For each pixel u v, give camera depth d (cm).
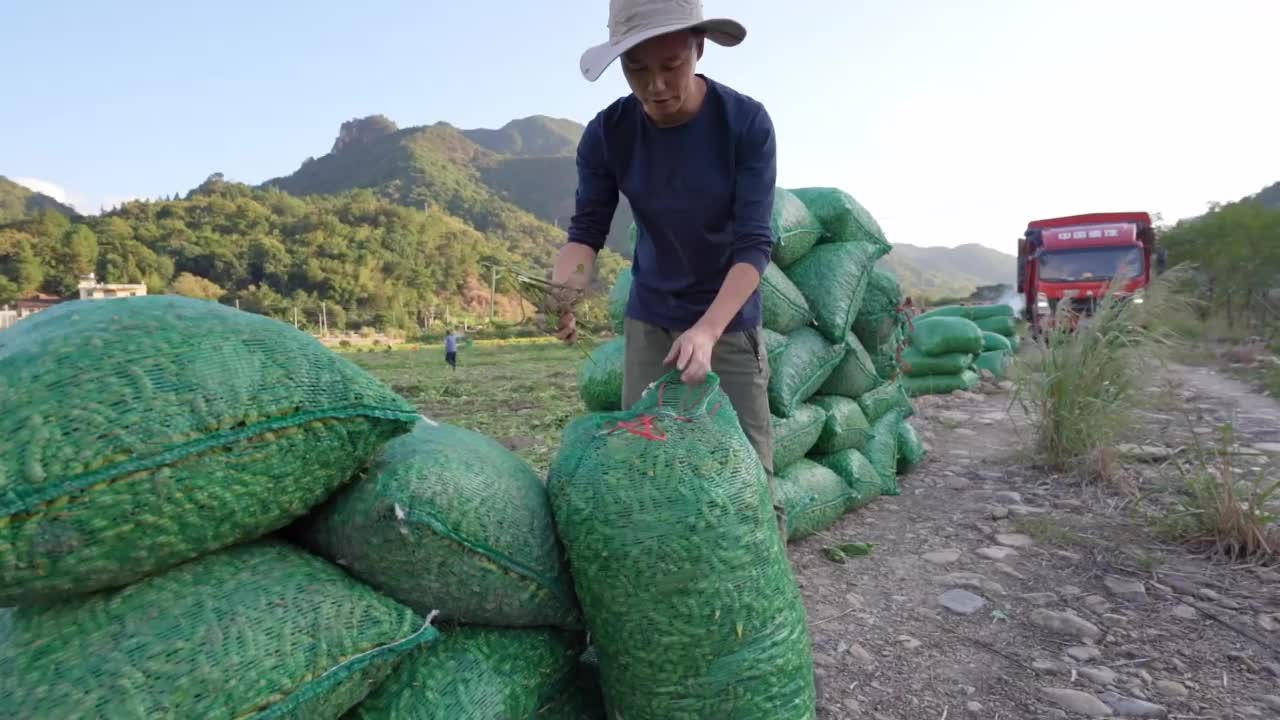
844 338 410
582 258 234
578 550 174
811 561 372
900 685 254
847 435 438
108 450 116
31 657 117
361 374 151
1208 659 265
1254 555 351
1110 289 540
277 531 162
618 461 179
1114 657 269
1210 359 1278
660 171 216
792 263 428
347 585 146
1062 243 1422
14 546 112
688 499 171
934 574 350
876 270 471
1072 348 532
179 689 117
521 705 170
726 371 234
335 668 134
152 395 123
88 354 123
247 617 129
